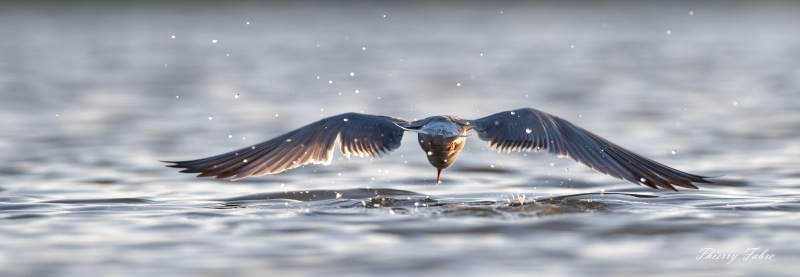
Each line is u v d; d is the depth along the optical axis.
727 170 15.05
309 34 51.53
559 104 24.62
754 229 10.16
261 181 14.44
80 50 42.06
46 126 20.88
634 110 23.27
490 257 9.09
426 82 30.05
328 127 9.74
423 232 10.11
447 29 55.12
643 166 9.10
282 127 20.75
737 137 18.80
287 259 9.05
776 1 78.81
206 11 69.50
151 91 27.86
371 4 78.94
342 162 16.34
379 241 9.73
